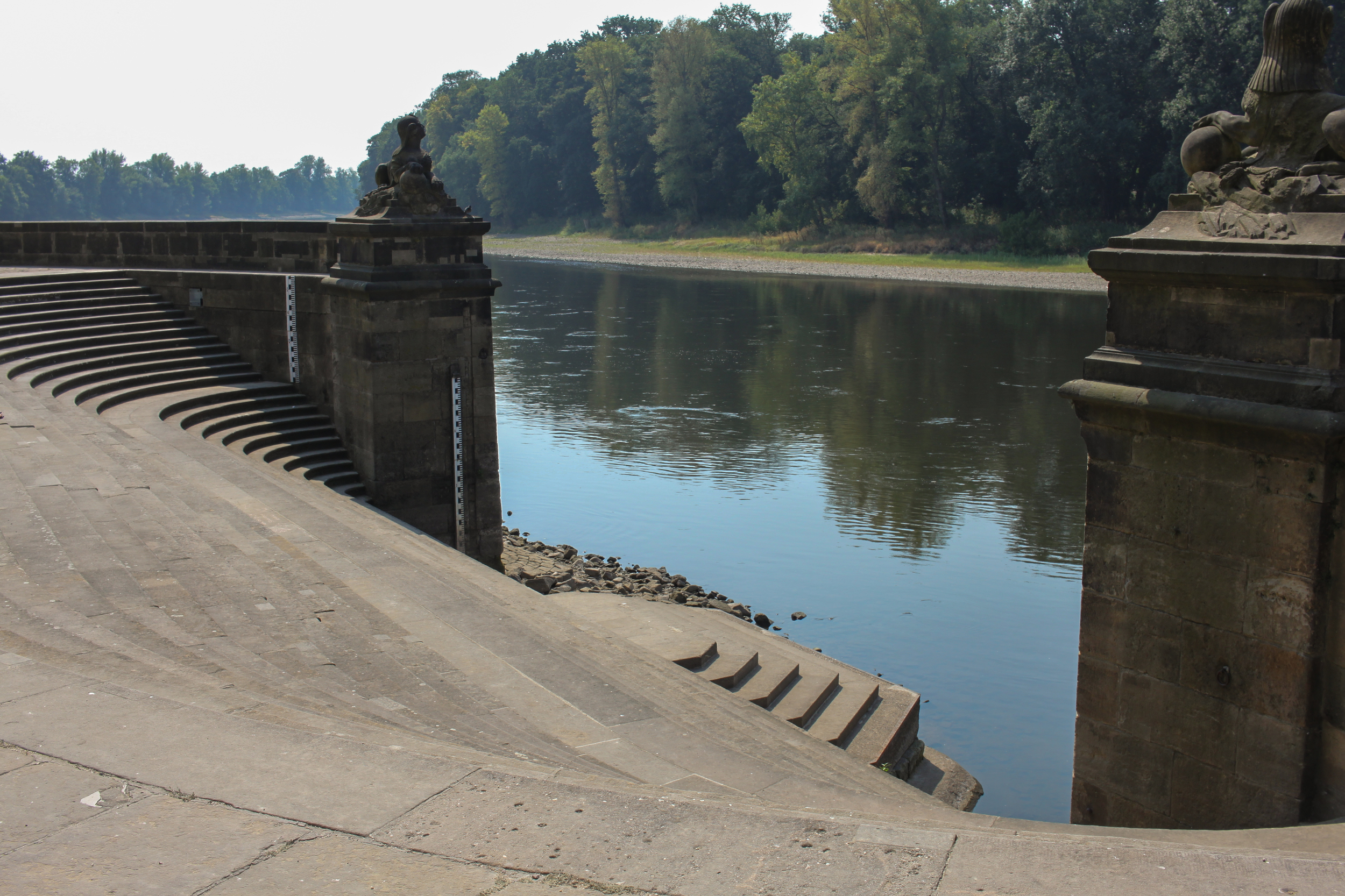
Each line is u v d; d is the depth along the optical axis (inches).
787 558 956.0
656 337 2308.1
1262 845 254.2
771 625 807.1
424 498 911.0
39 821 198.4
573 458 1312.7
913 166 4087.1
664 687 453.7
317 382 984.9
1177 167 3048.7
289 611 414.0
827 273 3732.8
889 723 604.1
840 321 2534.5
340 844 192.7
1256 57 2709.2
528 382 1803.6
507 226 6456.7
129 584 400.5
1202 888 177.9
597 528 1049.5
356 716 293.3
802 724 578.9
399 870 185.0
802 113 4207.7
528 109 6540.4
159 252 1146.0
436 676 374.9
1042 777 597.3
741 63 5113.2
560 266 4330.7
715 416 1534.2
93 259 1185.4
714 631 696.4
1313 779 337.4
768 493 1157.1
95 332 1009.5
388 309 871.7
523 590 542.3
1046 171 3405.5
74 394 860.0
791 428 1457.9
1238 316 343.0
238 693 269.0
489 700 362.9
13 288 1042.1
